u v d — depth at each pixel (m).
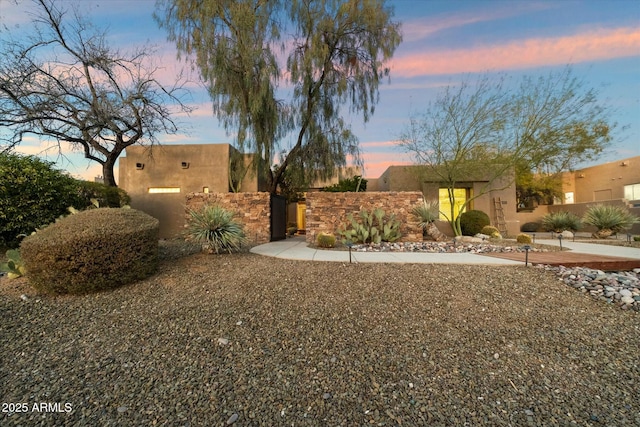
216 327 3.08
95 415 1.95
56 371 2.40
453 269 4.96
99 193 8.77
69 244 3.77
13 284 4.14
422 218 9.36
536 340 2.90
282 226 11.25
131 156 12.71
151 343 2.80
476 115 10.71
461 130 11.02
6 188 6.08
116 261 4.03
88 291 3.90
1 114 8.47
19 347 2.72
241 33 9.41
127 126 10.20
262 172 11.64
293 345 2.78
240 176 11.56
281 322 3.19
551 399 2.11
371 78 10.84
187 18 9.66
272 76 10.00
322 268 4.98
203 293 3.92
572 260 5.52
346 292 3.94
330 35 10.12
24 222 6.30
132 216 4.64
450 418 1.93
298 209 18.41
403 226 9.45
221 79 9.90
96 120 9.47
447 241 9.48
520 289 4.14
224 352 2.67
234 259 5.64
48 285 3.75
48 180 6.66
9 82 8.30
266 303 3.61
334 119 11.48
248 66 9.59
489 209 13.73
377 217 8.91
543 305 3.68
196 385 2.24
